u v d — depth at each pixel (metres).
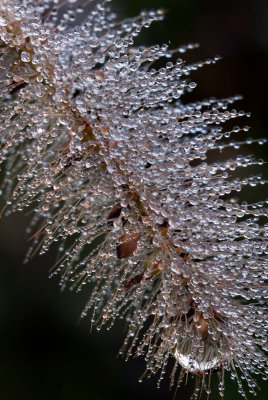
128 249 0.22
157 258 0.22
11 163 0.24
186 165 0.22
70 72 0.22
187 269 0.22
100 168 0.22
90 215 0.23
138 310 0.23
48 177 0.23
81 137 0.22
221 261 0.22
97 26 0.23
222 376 0.23
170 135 0.22
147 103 0.22
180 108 0.23
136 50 0.22
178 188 0.22
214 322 0.22
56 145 0.23
